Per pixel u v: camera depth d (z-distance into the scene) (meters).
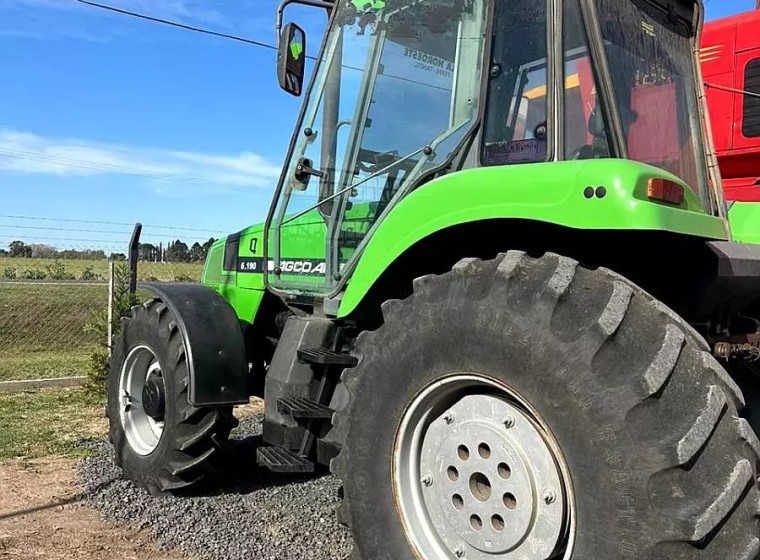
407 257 2.84
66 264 18.89
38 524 3.71
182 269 17.08
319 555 3.27
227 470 4.12
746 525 1.90
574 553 2.04
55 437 5.56
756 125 4.29
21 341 11.35
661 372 1.94
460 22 3.07
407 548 2.52
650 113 2.90
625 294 2.09
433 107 3.13
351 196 3.38
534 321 2.15
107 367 7.05
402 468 2.58
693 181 3.12
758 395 3.08
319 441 3.29
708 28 4.59
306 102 3.64
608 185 2.11
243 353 3.93
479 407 2.38
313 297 3.50
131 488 4.20
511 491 2.26
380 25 3.38
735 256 2.50
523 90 2.76
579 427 2.02
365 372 2.66
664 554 1.87
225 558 3.26
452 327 2.38
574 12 2.64
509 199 2.35
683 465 1.86
